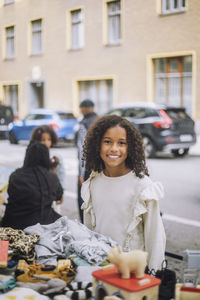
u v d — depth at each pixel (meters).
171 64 17.61
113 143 2.31
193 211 6.36
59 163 4.57
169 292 1.79
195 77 16.58
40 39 20.02
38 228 2.68
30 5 17.80
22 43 19.36
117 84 19.02
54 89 21.38
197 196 7.41
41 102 23.31
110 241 2.35
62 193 3.59
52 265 2.21
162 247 2.30
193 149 14.38
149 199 2.25
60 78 21.05
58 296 1.87
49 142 4.52
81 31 20.16
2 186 4.08
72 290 1.95
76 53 20.33
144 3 17.53
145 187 2.29
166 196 7.41
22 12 16.88
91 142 2.38
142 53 17.97
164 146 12.16
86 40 19.92
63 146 16.41
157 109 12.38
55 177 3.46
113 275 1.74
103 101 20.19
